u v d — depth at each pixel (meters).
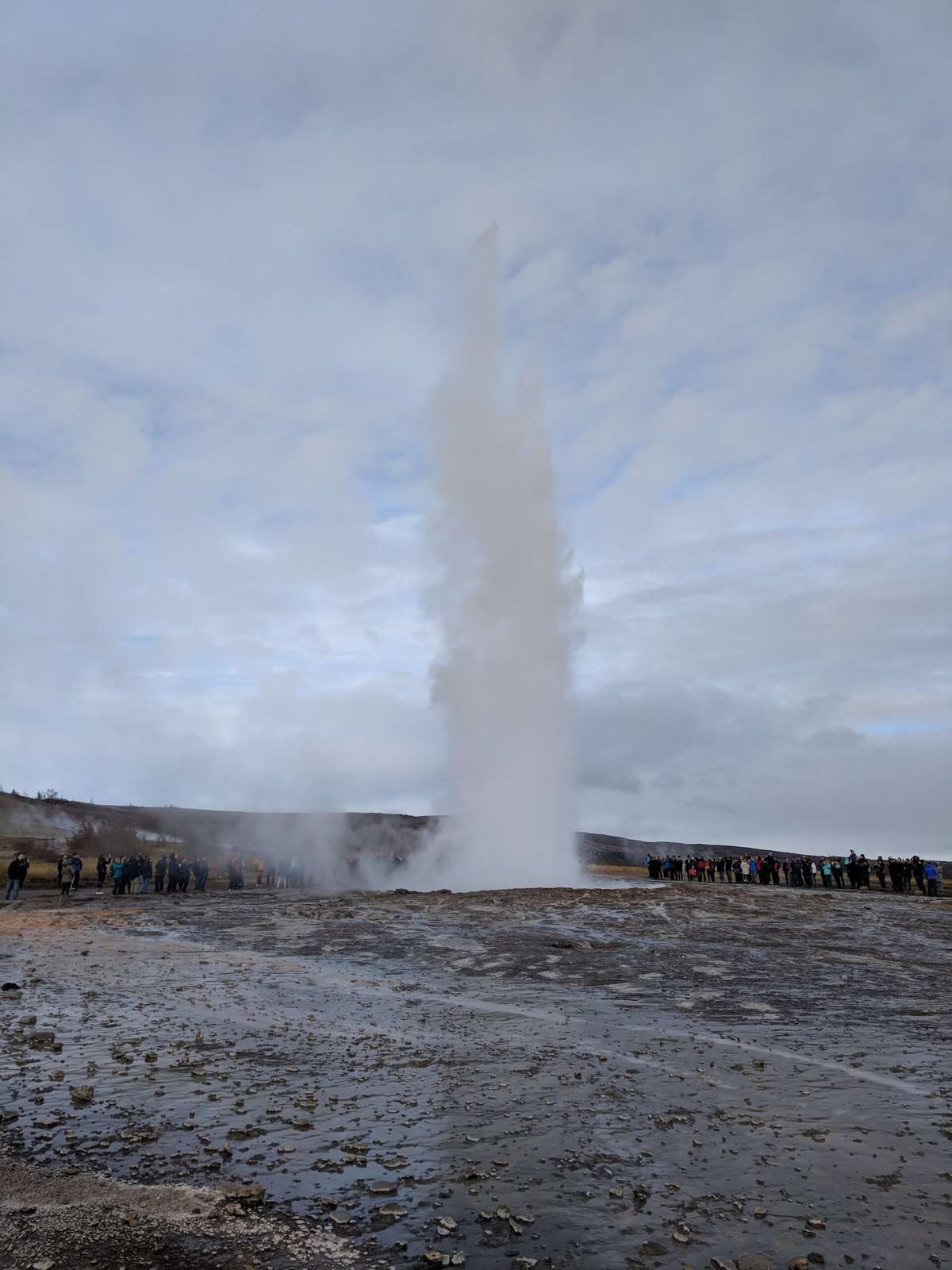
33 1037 8.23
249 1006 9.96
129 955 14.22
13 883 28.95
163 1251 4.01
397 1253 4.00
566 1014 9.67
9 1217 4.35
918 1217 4.39
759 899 21.81
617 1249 4.04
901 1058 7.70
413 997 10.71
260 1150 5.30
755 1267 3.85
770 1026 9.07
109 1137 5.53
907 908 21.05
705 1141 5.52
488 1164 5.09
